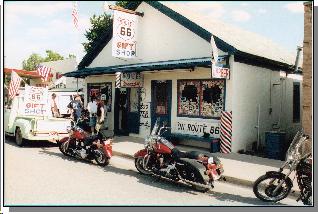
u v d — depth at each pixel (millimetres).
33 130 11562
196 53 11867
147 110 13594
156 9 13227
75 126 10258
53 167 8805
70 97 20562
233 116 10945
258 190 7109
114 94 15398
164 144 7359
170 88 12750
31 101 12289
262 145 12281
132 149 11141
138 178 7926
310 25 9008
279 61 12688
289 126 14375
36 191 6668
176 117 12539
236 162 9328
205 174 6656
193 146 12008
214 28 12836
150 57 13570
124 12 13203
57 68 26500
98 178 7816
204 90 11750
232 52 10719
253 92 11828
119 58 14391
